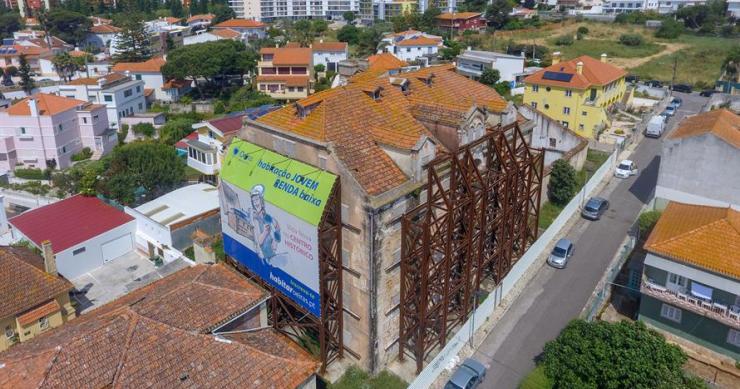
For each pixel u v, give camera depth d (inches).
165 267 2000.5
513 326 1737.2
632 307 1772.9
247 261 1670.8
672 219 1759.4
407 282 1499.8
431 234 1562.5
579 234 2255.2
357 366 1563.7
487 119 1820.9
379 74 2194.9
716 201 2075.5
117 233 2247.8
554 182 2413.9
